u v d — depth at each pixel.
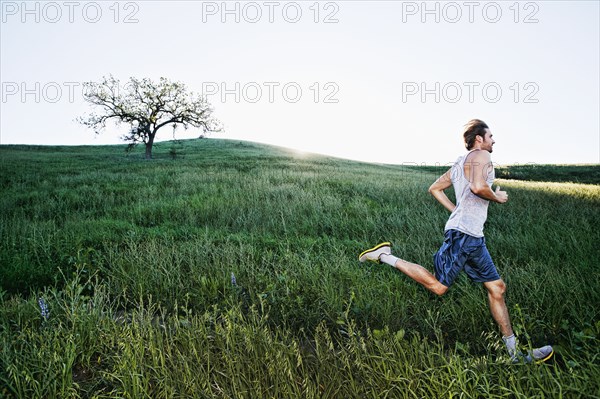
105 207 9.30
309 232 6.93
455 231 2.93
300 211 8.23
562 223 6.45
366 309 3.40
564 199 9.03
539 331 3.08
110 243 5.54
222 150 46.81
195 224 7.59
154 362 2.52
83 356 2.75
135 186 13.23
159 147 51.69
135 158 33.66
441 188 3.32
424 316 3.35
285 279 4.00
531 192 10.66
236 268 4.36
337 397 2.36
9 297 3.96
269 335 2.86
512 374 2.31
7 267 4.54
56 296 3.37
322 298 3.64
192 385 2.32
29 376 2.39
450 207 3.23
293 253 5.12
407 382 2.35
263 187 11.65
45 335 2.82
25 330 3.04
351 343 2.70
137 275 4.18
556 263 4.35
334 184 13.05
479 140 2.98
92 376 2.65
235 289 3.82
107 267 4.83
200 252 4.95
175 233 6.67
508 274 3.92
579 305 3.20
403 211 7.85
